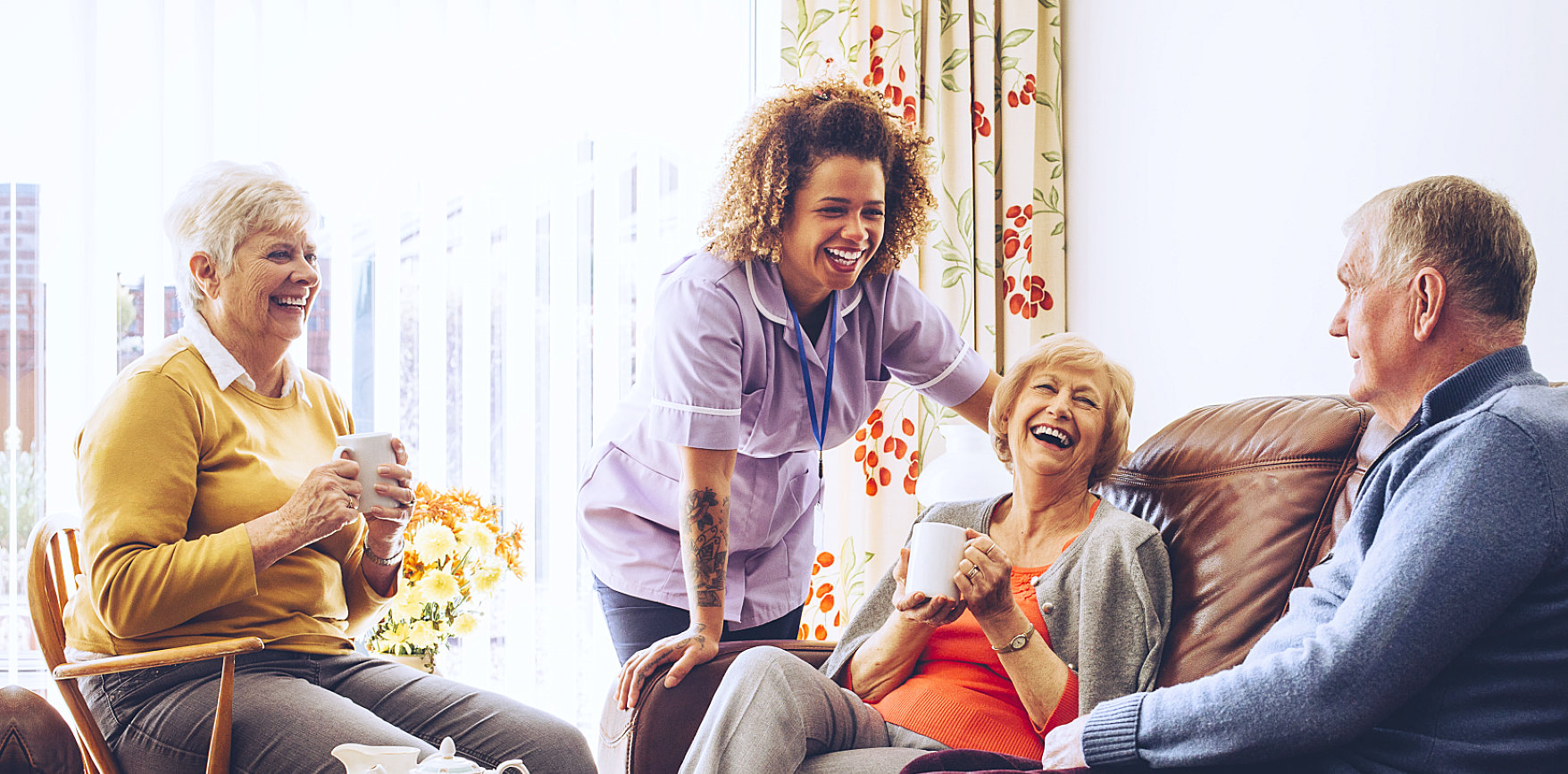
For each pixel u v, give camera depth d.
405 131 2.76
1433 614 0.94
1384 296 1.09
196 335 1.66
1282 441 1.48
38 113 2.52
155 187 2.57
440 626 2.11
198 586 1.48
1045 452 1.53
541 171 2.84
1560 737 0.95
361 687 1.69
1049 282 3.02
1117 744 1.09
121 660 1.41
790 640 1.80
